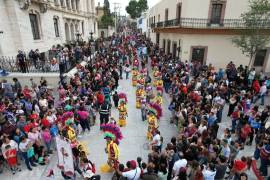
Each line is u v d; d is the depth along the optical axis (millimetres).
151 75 21375
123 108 11383
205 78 14172
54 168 8422
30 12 20609
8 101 10484
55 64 17781
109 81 15258
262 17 18031
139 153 9320
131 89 17609
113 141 7723
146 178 5949
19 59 16734
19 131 8195
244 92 12281
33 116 9430
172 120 11945
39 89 12789
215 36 20547
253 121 9656
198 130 8344
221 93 12641
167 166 7207
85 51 23406
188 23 20281
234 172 6762
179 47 21922
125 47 30609
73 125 9492
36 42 21734
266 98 15320
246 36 18641
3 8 17688
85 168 6898
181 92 12344
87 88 13312
